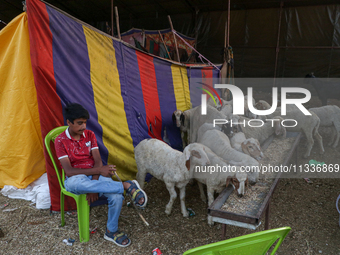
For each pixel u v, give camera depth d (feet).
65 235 8.46
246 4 34.53
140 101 13.03
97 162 8.33
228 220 6.76
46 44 8.56
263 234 4.47
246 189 7.79
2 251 7.68
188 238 8.55
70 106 7.61
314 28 33.83
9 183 10.47
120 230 8.80
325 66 34.17
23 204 10.00
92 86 10.30
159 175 9.73
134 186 8.12
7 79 9.56
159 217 9.68
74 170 7.77
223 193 7.68
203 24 37.99
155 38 28.81
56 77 8.89
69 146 7.91
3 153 10.02
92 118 10.19
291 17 34.45
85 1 33.60
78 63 9.75
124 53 12.11
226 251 4.43
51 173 9.16
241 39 36.86
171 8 36.47
